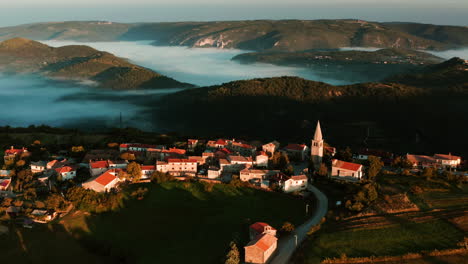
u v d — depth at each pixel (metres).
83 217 157.38
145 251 136.25
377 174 190.12
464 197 152.50
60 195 174.88
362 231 134.12
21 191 185.88
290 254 125.00
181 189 179.38
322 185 186.88
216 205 165.38
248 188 179.62
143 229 149.88
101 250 138.12
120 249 137.88
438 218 137.12
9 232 147.88
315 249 126.19
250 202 166.88
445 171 189.00
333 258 119.88
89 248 140.50
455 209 142.12
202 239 139.50
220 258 125.31
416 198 154.25
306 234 137.75
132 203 167.88
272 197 171.75
